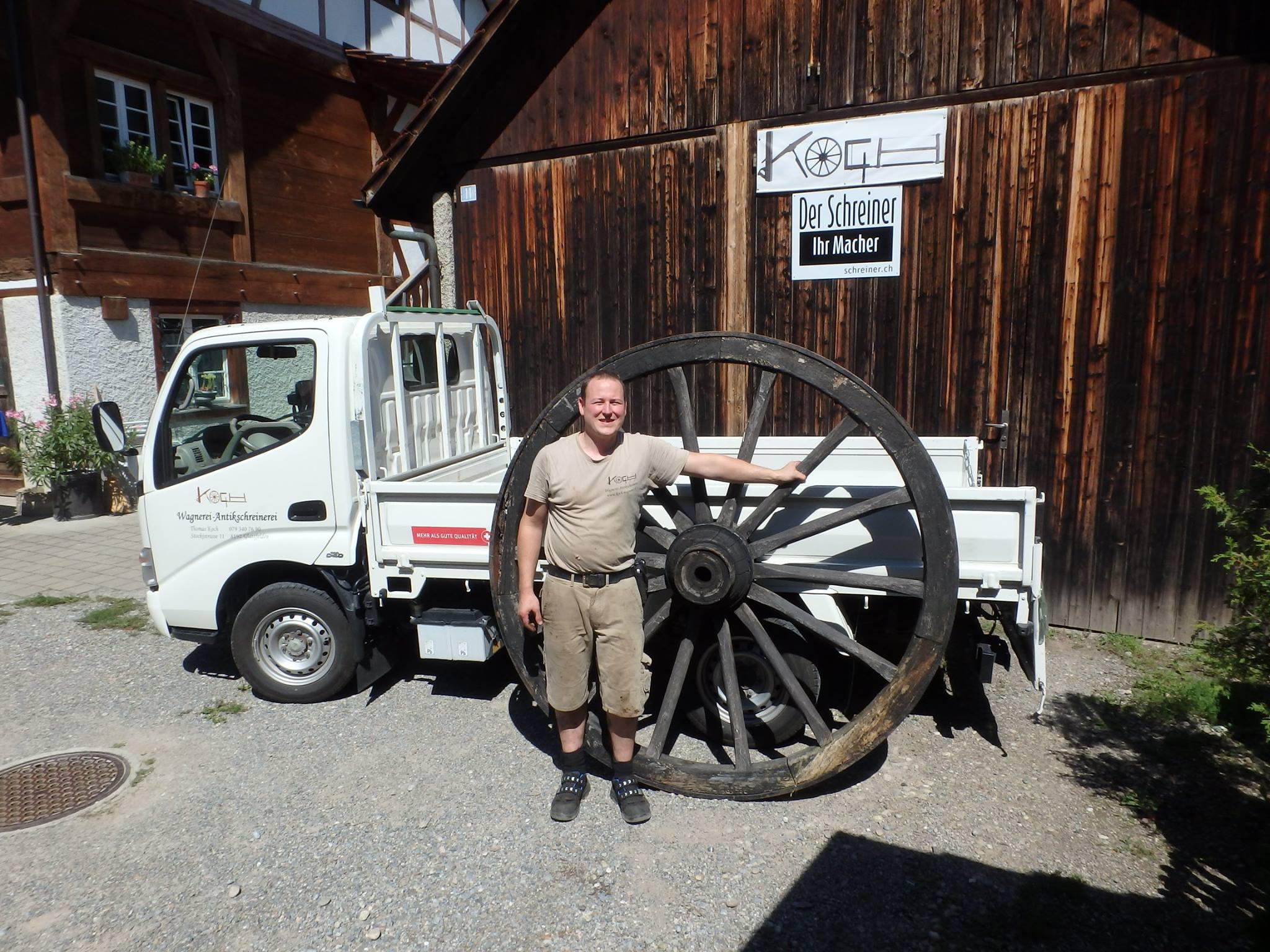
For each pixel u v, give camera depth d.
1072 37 4.76
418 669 4.83
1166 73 4.59
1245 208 4.52
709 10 5.57
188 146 9.93
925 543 3.11
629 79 5.84
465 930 2.74
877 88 5.21
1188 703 4.12
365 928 2.76
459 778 3.64
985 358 5.17
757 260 5.65
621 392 3.07
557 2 5.93
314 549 4.16
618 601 3.18
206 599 4.38
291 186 11.13
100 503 9.02
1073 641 4.99
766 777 3.29
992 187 5.02
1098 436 4.97
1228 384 4.66
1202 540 4.80
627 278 6.04
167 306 9.57
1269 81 4.40
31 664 5.03
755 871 2.99
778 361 3.28
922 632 3.13
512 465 3.51
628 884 2.94
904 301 5.32
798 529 3.31
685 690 3.83
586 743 3.51
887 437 3.13
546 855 3.10
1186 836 3.14
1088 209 4.84
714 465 3.21
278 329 4.17
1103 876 2.93
